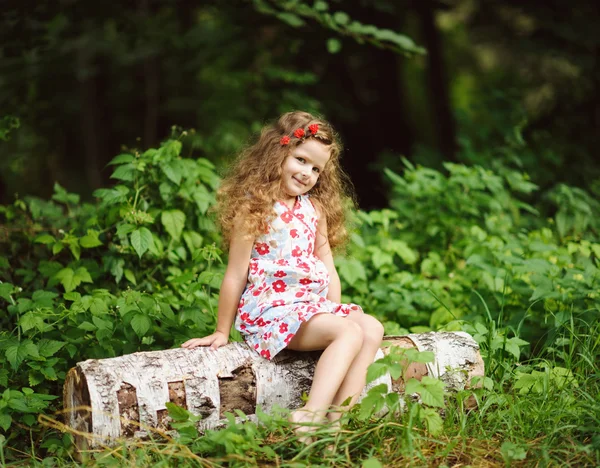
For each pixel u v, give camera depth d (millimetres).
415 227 5418
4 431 3211
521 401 3143
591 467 2721
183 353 3018
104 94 9992
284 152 3211
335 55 8320
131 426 2850
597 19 7945
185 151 8625
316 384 2887
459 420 3057
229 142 8070
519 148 6676
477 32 9422
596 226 5562
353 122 9891
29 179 8883
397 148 10188
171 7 7832
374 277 4828
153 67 9578
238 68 8406
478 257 4270
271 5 6113
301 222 3234
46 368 3250
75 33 7059
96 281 4074
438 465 2758
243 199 3205
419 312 4441
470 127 6828
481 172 5375
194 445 2857
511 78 9453
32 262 4281
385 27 8164
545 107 8688
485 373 3445
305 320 3008
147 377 2902
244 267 3184
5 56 6023
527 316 4066
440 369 3203
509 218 5527
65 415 3061
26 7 5680
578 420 3010
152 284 4117
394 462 2719
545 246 4387
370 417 2906
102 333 3408
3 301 3980
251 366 3035
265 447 2666
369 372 2699
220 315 3162
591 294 3934
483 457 2834
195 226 4289
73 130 9750
